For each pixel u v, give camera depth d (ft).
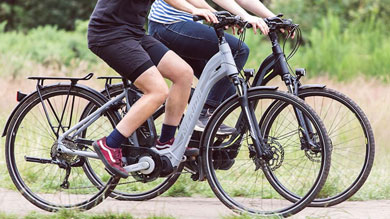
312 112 45.80
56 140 49.03
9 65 137.59
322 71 150.30
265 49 148.05
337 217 49.16
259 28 46.83
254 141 47.14
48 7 249.96
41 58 163.94
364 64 147.95
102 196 49.55
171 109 47.50
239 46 49.21
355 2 187.21
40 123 54.19
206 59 50.34
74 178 55.57
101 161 49.47
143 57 45.73
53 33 186.29
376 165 67.97
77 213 48.32
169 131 48.03
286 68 49.42
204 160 48.47
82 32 196.85
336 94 48.85
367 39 163.73
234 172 54.95
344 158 56.54
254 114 47.83
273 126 50.47
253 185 53.78
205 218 48.47
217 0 47.91
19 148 53.36
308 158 49.03
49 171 55.52
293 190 51.31
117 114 49.26
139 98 48.83
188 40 49.80
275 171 51.62
